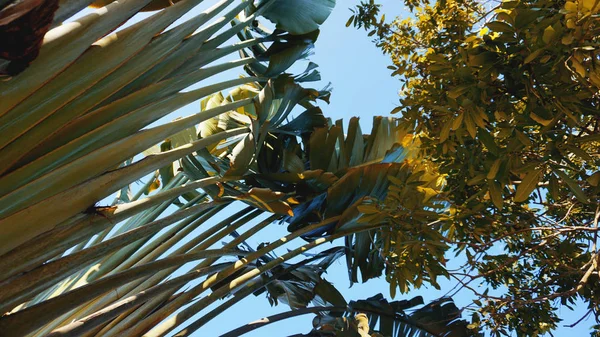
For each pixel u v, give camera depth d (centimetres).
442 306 473
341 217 424
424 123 279
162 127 219
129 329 286
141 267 230
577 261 337
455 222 295
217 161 426
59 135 173
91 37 164
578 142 209
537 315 357
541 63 203
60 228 172
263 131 390
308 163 475
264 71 470
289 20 439
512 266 385
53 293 317
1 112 142
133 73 199
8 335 155
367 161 473
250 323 370
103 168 181
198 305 310
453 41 305
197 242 380
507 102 222
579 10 185
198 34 266
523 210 305
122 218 195
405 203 298
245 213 423
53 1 114
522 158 243
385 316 459
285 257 379
